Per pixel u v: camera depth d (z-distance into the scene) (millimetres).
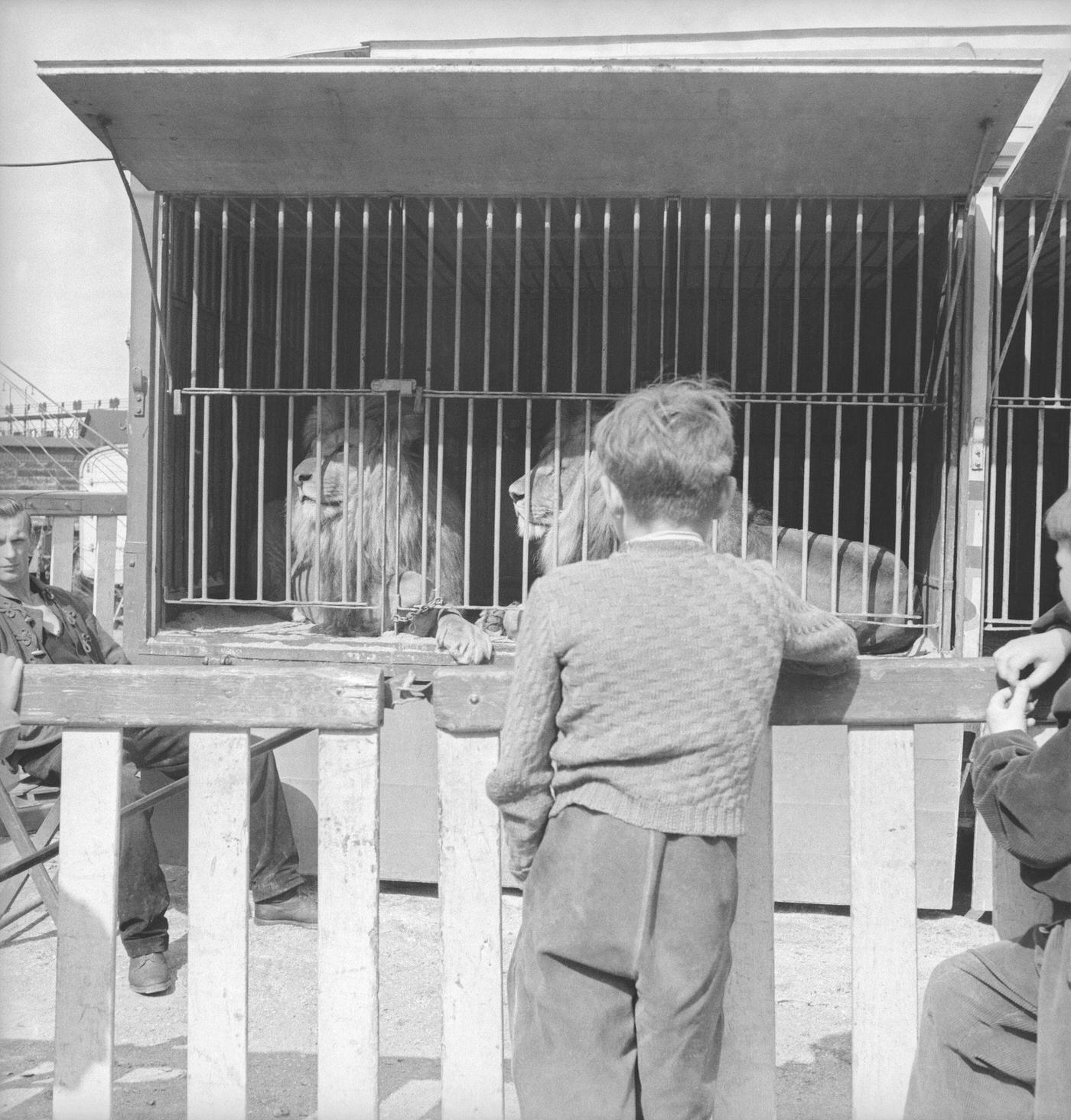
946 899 4844
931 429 5445
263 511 5230
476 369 7398
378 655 4742
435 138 4344
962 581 4797
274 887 4812
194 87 4051
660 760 2113
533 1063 2156
